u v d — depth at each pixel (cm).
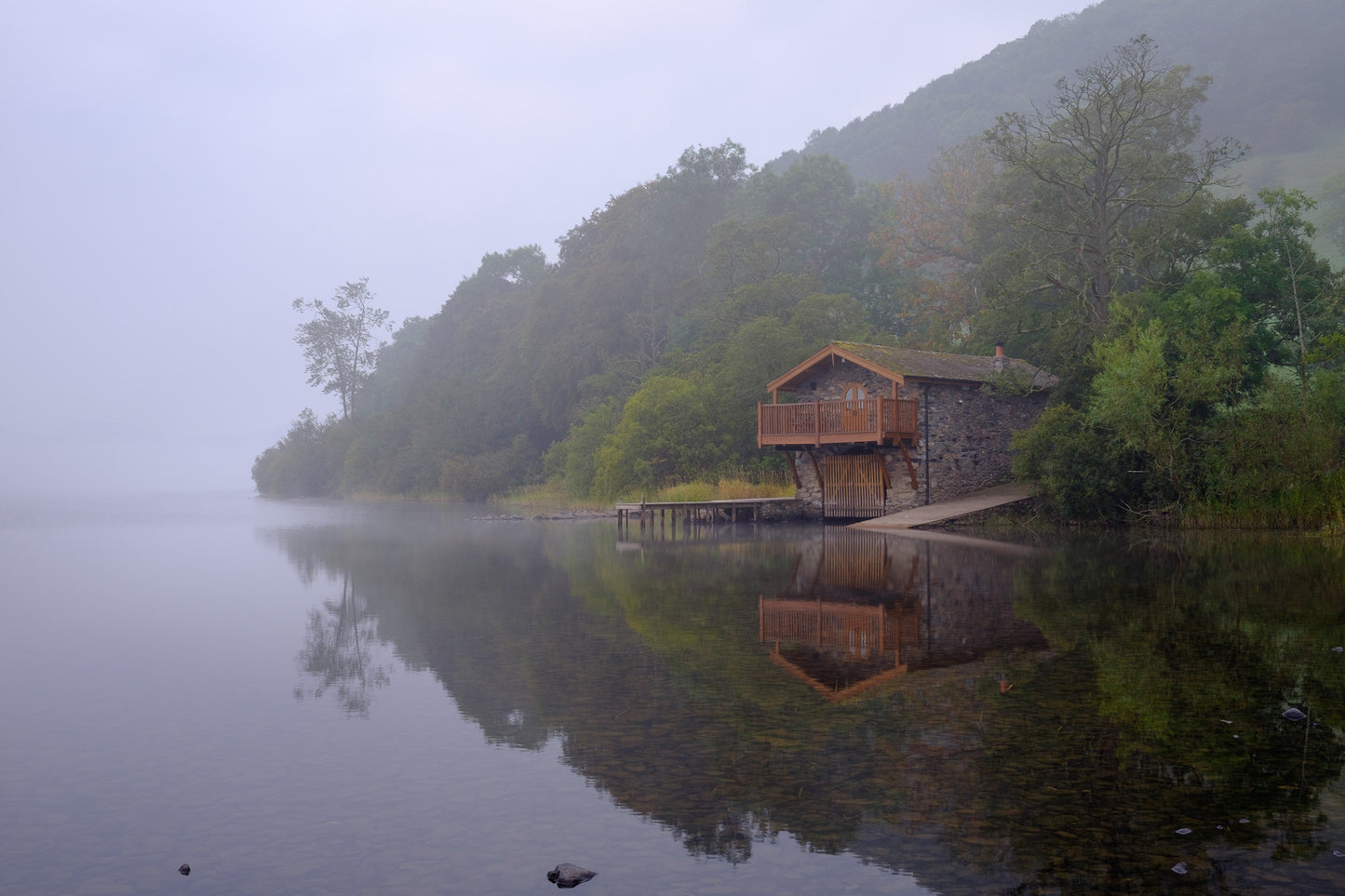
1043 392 3469
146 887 478
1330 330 2947
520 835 539
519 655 1057
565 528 3509
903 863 488
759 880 472
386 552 2594
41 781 648
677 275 6869
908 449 3148
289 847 527
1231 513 2547
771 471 3844
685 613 1330
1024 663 950
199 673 1008
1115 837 513
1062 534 2550
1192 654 983
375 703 853
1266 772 614
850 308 4516
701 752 680
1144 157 3784
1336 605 1286
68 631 1308
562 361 6756
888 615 1266
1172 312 2936
